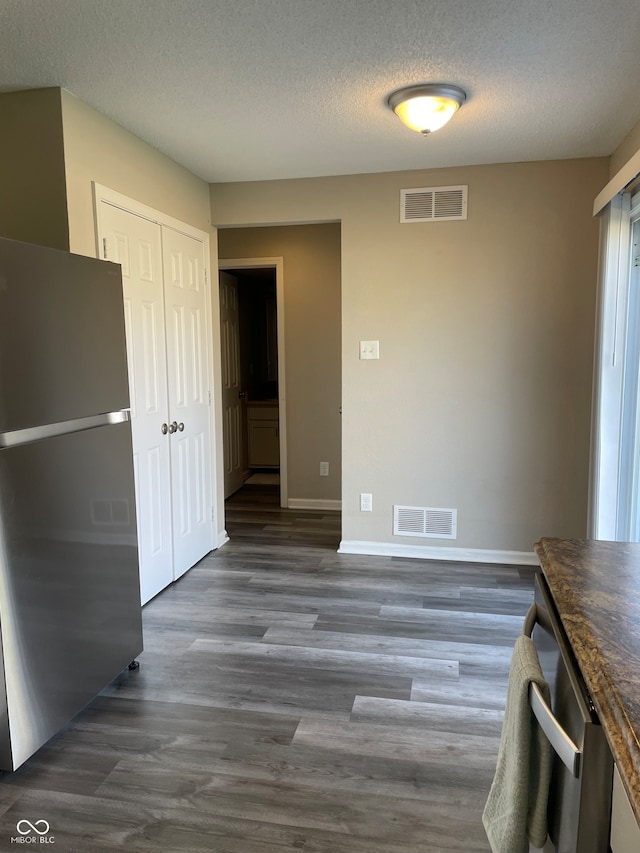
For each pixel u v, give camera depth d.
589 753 0.82
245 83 2.39
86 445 2.10
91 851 1.59
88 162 2.58
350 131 2.92
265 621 2.94
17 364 1.77
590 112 2.69
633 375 3.03
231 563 3.78
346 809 1.72
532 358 3.56
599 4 1.84
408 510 3.84
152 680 2.42
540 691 0.96
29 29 1.96
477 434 3.68
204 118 2.74
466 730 2.08
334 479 5.08
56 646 1.97
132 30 1.97
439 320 3.65
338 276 4.82
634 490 3.02
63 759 1.95
